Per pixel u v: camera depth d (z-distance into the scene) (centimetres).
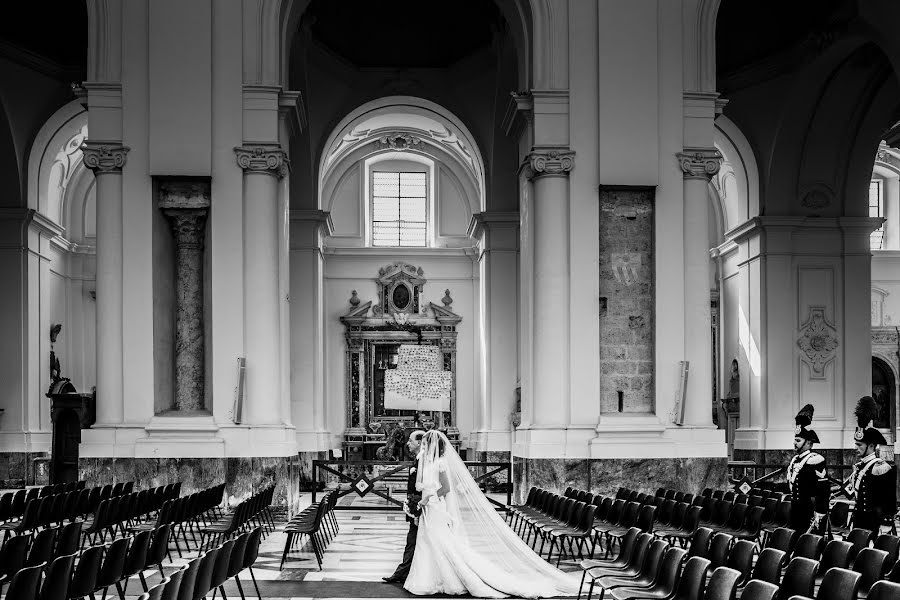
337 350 3462
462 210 3559
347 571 1180
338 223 3534
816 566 669
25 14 2380
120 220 1636
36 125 2591
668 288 1688
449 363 3453
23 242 2602
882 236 3228
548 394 1672
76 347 3162
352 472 3278
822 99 2380
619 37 1706
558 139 1700
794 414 2402
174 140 1639
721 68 2484
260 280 1638
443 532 1017
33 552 805
